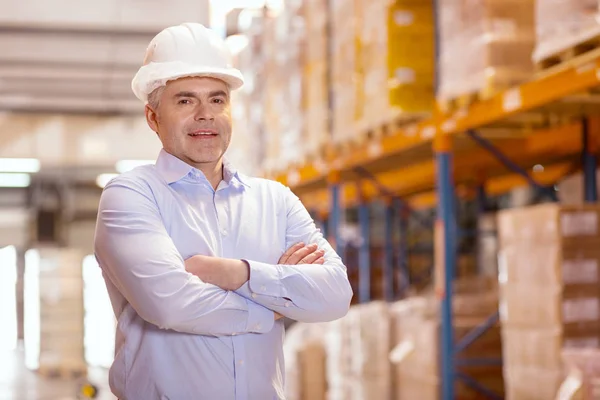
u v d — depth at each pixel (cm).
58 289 1777
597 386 474
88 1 1446
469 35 587
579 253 532
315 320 289
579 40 465
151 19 1466
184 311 269
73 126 2023
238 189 301
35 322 2472
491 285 824
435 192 1188
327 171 899
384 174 1063
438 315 740
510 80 562
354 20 767
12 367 1756
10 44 1620
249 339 284
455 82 607
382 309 788
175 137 289
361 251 1113
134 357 286
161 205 287
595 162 680
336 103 819
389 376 771
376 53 712
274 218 304
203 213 292
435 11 665
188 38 291
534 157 776
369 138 790
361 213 1102
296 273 284
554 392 526
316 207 1369
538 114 648
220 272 277
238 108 1145
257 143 1061
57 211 2417
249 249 295
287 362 882
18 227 2473
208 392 278
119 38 1581
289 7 916
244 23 1119
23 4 1437
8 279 2736
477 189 951
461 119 622
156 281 270
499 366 690
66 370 1514
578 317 530
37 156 2005
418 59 680
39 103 2008
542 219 542
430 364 687
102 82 1891
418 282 1262
